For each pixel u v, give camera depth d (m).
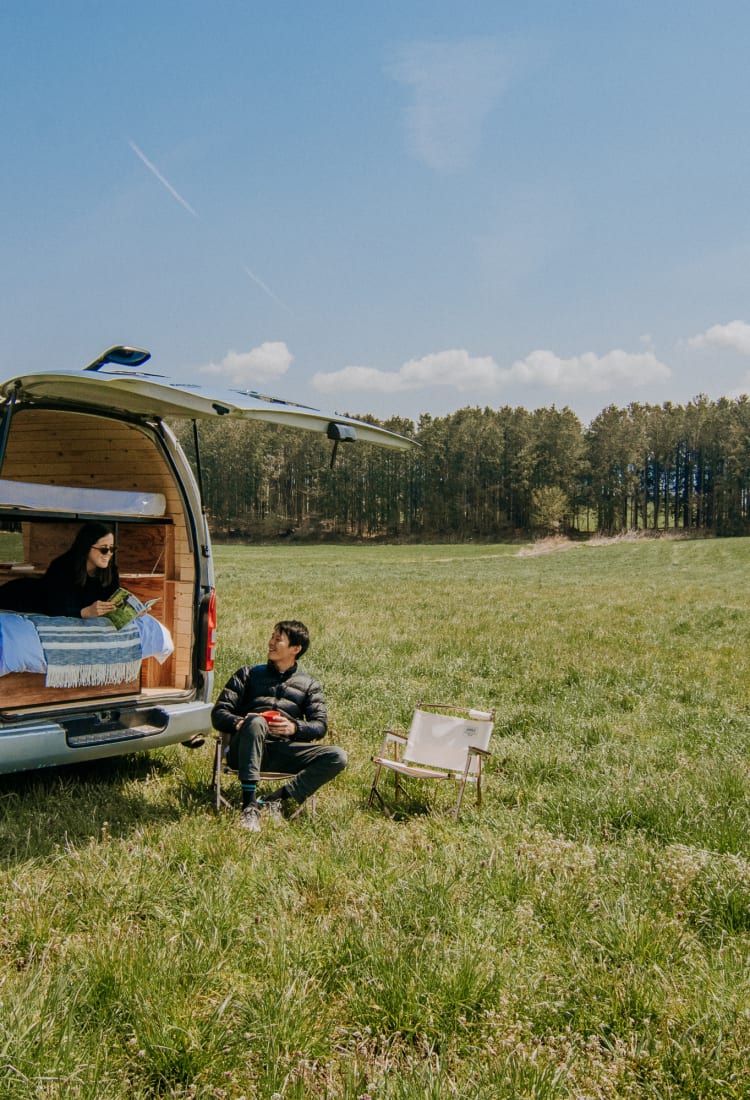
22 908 4.09
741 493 130.75
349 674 10.80
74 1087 2.87
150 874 4.53
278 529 134.50
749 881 4.52
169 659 6.39
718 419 136.25
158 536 6.39
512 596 26.56
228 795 6.15
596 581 38.31
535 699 9.83
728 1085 3.06
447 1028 3.37
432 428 140.50
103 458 6.65
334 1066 3.13
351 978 3.66
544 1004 3.47
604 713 9.17
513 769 7.03
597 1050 3.24
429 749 6.65
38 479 7.09
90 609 5.60
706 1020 3.38
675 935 4.09
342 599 24.03
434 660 12.40
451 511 137.00
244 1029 3.28
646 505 141.12
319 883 4.54
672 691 10.39
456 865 4.82
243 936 3.97
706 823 5.53
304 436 139.75
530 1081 3.00
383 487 139.75
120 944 3.76
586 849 4.98
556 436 138.25
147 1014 3.28
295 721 5.93
